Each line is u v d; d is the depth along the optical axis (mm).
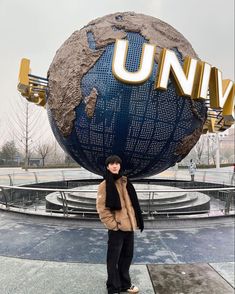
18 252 5742
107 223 3936
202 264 5230
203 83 6754
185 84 6414
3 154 51062
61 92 6887
